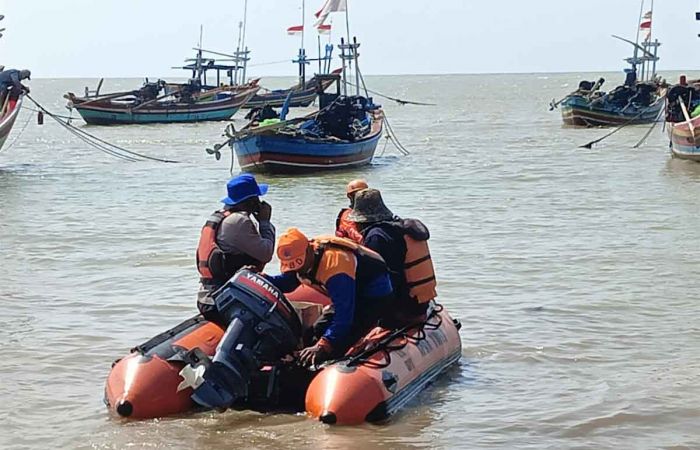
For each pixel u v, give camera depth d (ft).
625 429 25.76
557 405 27.48
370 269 26.58
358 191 28.89
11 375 30.42
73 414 26.86
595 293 40.86
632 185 80.33
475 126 170.40
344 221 28.68
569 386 29.12
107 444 24.64
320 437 24.84
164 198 76.48
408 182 84.69
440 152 115.85
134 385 26.22
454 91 455.22
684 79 104.53
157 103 189.16
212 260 27.78
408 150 119.14
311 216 65.10
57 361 31.83
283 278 28.35
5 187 85.25
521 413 26.84
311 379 26.86
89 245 54.29
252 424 25.75
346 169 94.68
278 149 90.38
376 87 559.38
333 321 26.21
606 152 113.50
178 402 26.40
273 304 26.20
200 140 147.64
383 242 27.68
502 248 51.62
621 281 43.14
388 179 87.25
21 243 55.16
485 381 29.58
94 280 44.50
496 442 24.84
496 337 34.24
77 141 147.13
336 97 107.24
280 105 191.31
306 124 94.99
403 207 68.95
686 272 44.88
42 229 60.23
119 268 47.44
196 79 218.18
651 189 77.41
